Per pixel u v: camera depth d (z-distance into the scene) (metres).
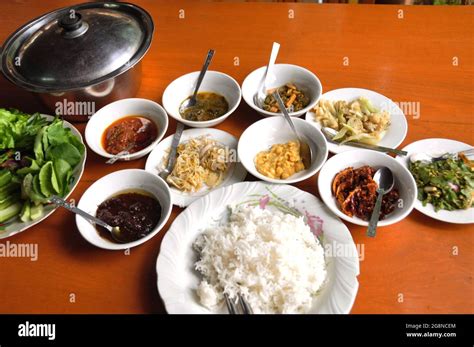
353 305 0.91
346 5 1.79
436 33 1.61
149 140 1.26
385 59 1.52
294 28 1.69
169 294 0.90
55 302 0.96
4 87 1.48
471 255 0.98
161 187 1.09
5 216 1.07
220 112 1.35
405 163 1.16
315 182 1.15
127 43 1.25
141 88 1.47
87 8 1.41
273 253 0.95
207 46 1.64
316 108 1.33
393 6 1.76
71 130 1.25
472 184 1.05
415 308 0.90
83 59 1.20
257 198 1.08
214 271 0.96
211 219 1.06
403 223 1.05
